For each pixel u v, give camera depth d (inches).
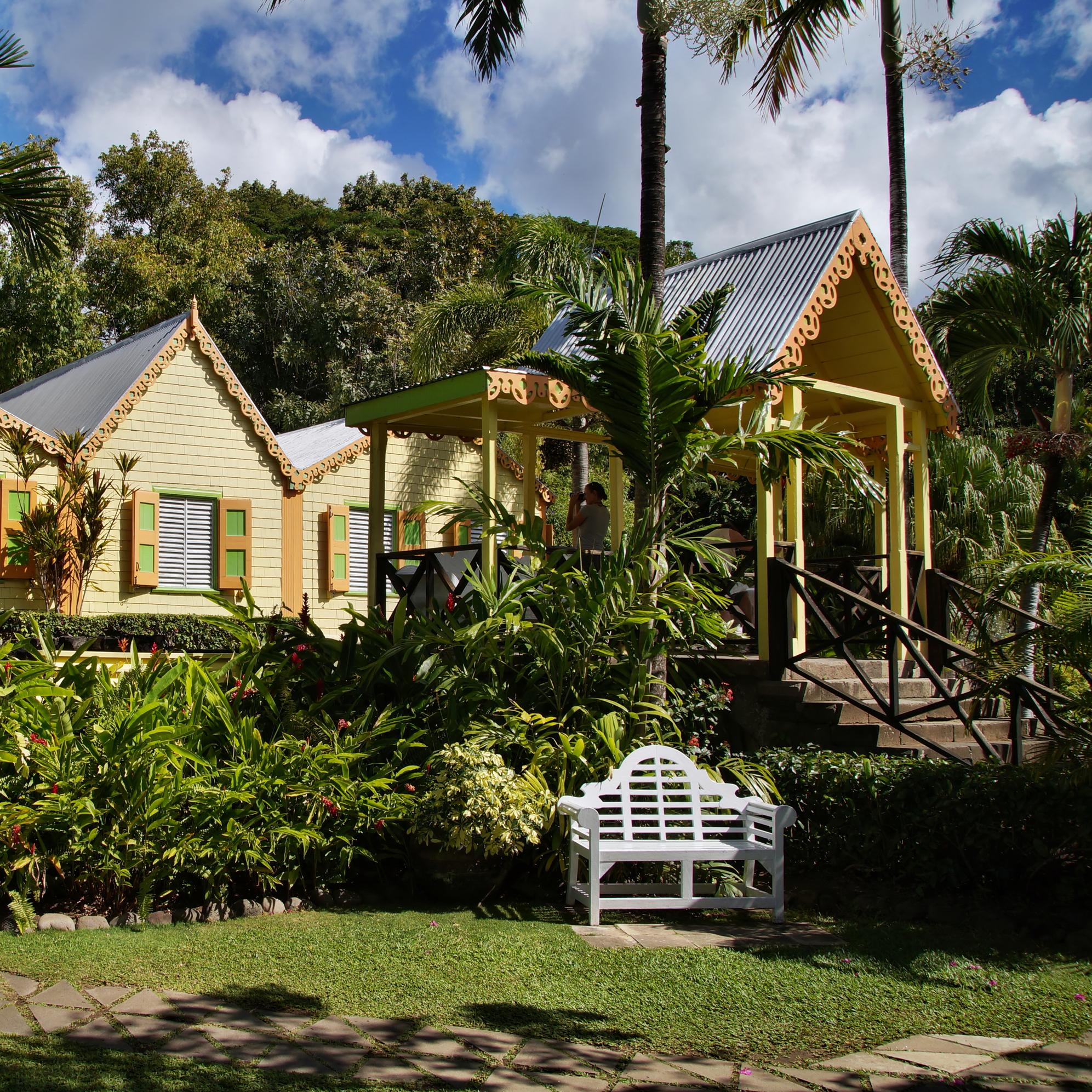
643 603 297.0
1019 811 243.4
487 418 346.3
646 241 332.8
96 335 1136.2
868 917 245.8
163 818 229.1
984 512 608.1
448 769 260.7
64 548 589.6
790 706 339.6
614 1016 178.7
